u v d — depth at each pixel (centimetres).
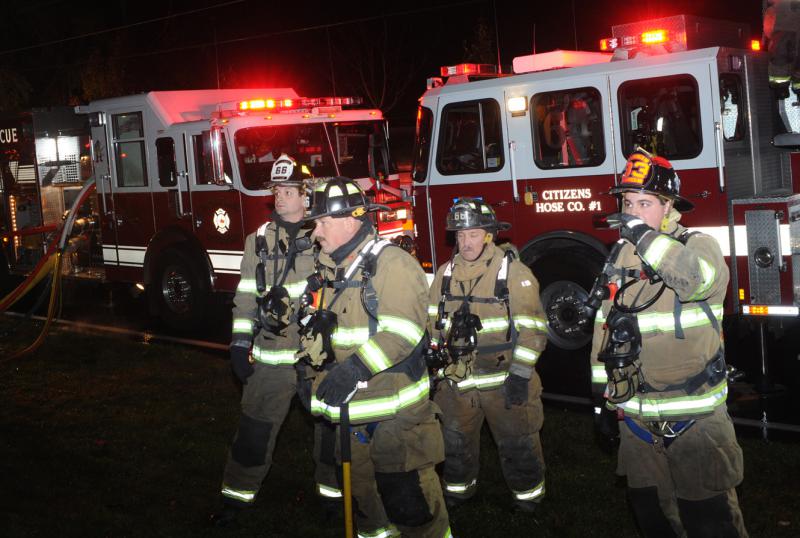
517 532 442
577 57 813
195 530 466
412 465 367
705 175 689
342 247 366
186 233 1025
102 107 1100
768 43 707
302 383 458
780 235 651
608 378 351
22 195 1285
